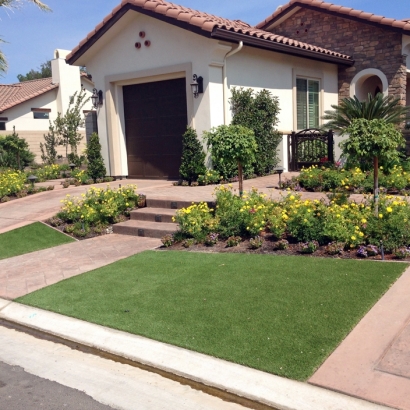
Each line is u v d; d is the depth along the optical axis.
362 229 6.88
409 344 4.20
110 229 9.67
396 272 5.78
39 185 14.16
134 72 13.53
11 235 9.59
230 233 7.91
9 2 15.06
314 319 4.76
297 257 6.71
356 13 15.91
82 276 6.88
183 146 12.42
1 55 15.67
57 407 3.87
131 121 14.44
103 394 4.04
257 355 4.22
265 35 12.50
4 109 24.14
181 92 13.24
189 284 6.08
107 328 5.09
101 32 13.31
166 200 10.03
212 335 4.65
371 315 4.76
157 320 5.11
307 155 14.01
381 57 16.03
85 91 27.89
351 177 10.36
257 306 5.18
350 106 11.62
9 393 4.13
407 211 7.07
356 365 3.95
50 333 5.23
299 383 3.79
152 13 12.13
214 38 11.34
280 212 7.89
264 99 13.30
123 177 14.70
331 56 15.35
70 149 24.98
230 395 3.85
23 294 6.38
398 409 3.38
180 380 4.16
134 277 6.60
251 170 12.62
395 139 7.12
